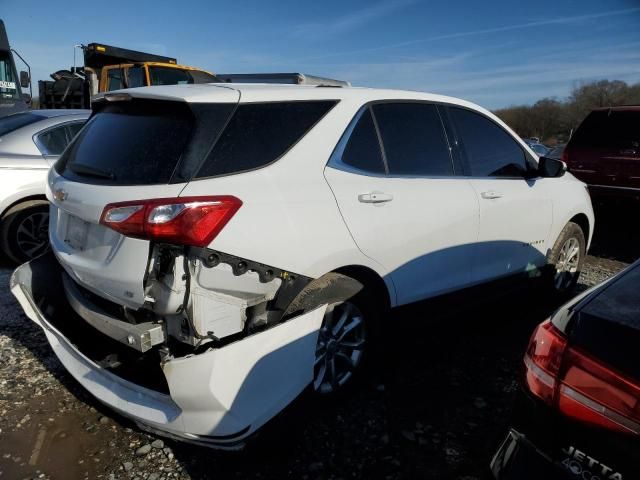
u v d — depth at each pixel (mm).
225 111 2406
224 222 2193
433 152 3307
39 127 5242
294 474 2383
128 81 10836
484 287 3672
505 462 1604
